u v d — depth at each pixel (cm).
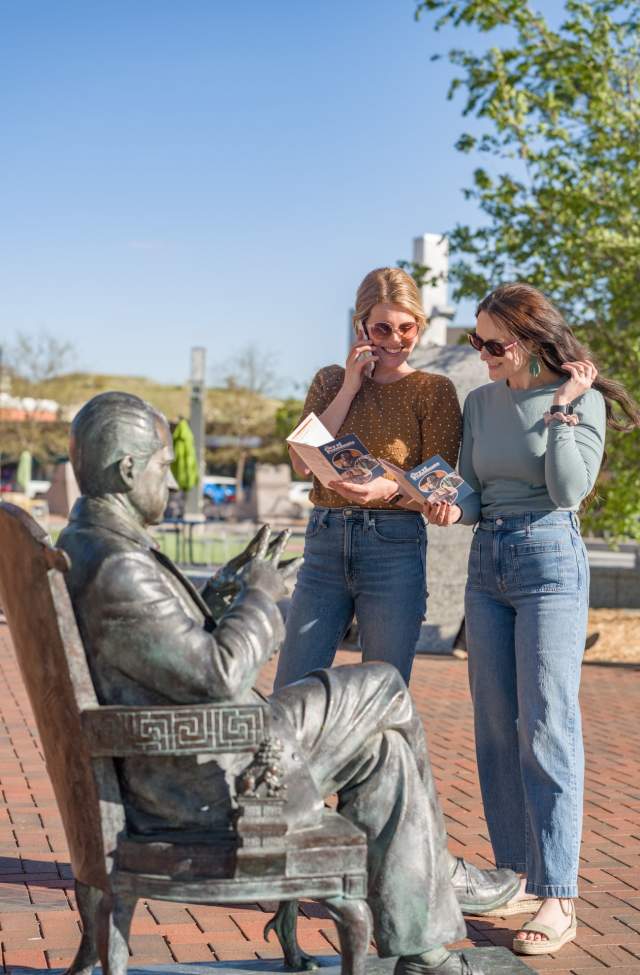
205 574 1655
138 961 361
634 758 682
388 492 383
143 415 283
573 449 380
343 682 292
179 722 256
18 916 395
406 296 407
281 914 334
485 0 1234
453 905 288
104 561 264
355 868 264
